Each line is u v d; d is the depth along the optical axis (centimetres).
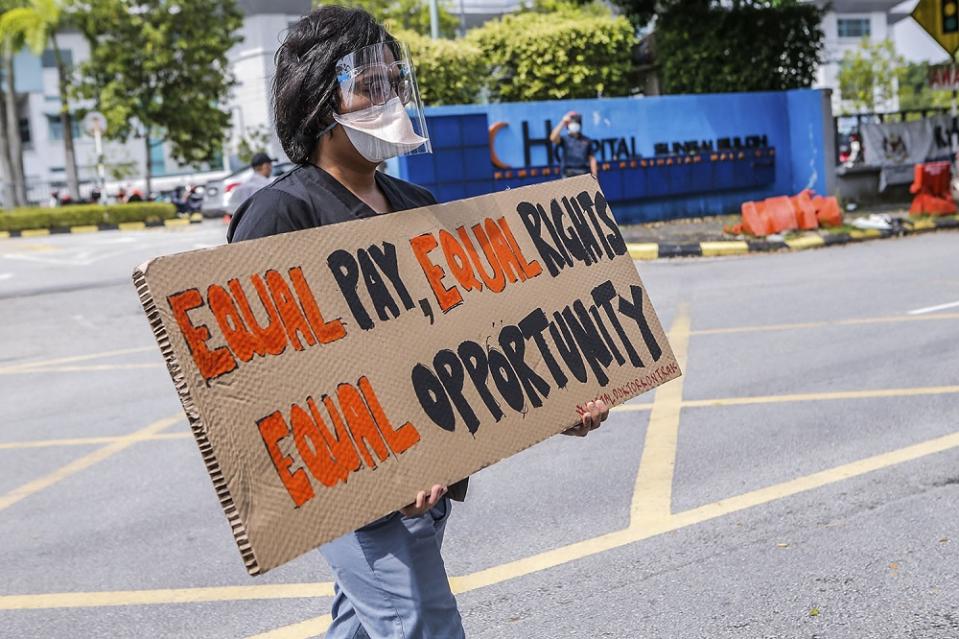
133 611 411
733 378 710
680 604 375
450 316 225
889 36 5844
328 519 195
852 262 1285
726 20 1908
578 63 2039
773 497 475
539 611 378
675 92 1973
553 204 256
